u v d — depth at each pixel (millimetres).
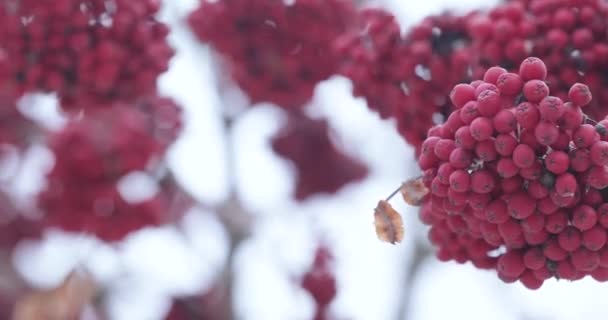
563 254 865
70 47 994
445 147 859
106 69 998
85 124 1122
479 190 849
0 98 1218
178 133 1163
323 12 1075
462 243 901
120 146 1120
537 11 930
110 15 1001
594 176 845
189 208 1290
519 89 847
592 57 917
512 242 868
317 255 1226
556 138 837
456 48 949
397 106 964
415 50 947
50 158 1138
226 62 1168
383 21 961
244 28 1091
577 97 843
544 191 848
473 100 856
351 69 985
